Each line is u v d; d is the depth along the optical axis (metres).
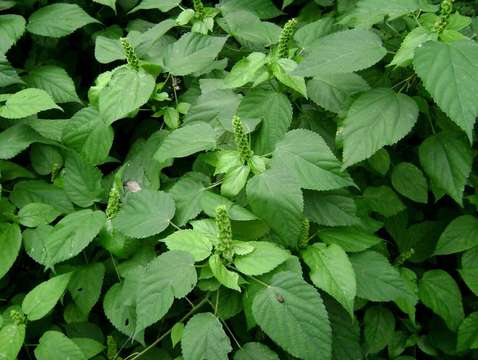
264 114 0.49
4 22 0.60
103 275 0.50
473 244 0.54
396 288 0.47
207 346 0.40
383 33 0.56
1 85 0.55
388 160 0.53
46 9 0.63
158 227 0.45
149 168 0.55
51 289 0.47
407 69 0.51
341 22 0.54
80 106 0.65
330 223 0.47
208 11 0.58
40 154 0.57
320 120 0.53
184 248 0.42
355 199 0.54
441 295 0.55
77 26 0.62
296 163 0.45
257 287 0.42
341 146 0.49
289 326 0.40
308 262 0.46
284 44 0.49
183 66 0.54
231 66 0.62
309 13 0.69
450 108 0.40
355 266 0.48
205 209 0.45
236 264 0.42
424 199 0.54
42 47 0.66
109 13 0.69
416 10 0.49
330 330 0.39
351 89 0.50
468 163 0.48
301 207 0.43
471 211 0.59
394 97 0.46
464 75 0.40
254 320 0.42
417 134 0.57
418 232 0.59
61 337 0.46
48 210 0.53
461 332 0.54
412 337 0.59
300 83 0.48
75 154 0.54
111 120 0.50
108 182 0.56
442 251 0.55
